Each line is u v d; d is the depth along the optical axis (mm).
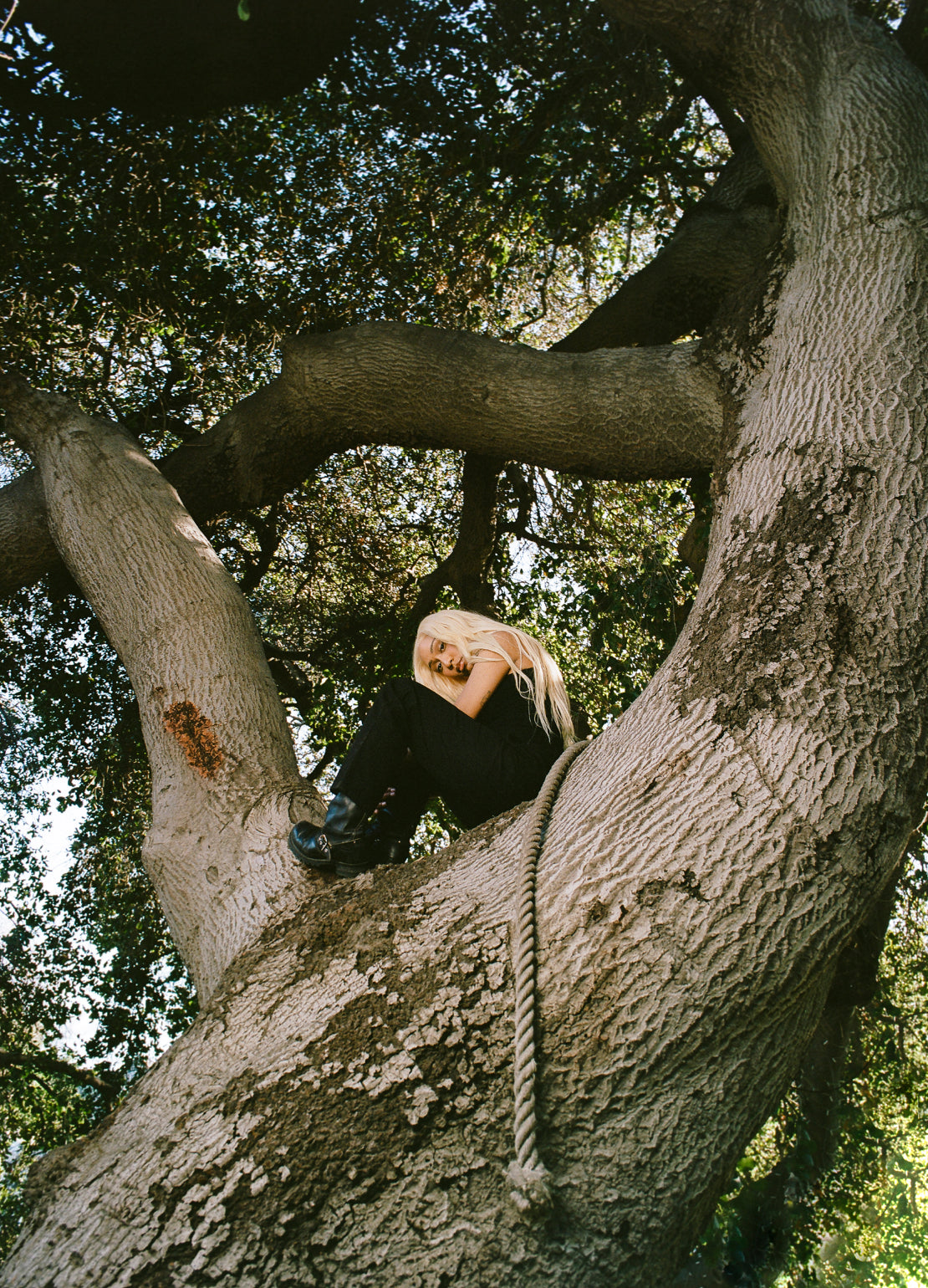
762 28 3980
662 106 7703
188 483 6137
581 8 7242
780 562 2695
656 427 4738
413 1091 2096
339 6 6996
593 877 2291
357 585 9609
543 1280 1956
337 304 8281
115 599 3857
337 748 9266
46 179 7594
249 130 7879
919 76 3887
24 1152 9344
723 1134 2186
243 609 3846
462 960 2281
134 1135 2256
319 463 6340
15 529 5504
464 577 8219
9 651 8844
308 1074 2170
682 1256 2240
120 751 8969
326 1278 1927
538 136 7797
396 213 8156
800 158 3963
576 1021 2145
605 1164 2074
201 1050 2389
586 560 9039
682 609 7230
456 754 2863
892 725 2387
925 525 2680
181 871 3082
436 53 7750
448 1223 1976
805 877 2217
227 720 3381
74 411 4512
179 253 7855
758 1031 2205
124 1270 1961
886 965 7660
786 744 2350
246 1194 2016
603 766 2639
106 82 7121
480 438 5312
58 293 7492
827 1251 6434
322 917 2621
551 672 3137
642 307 6648
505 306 9039
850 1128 6680
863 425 2924
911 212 3469
